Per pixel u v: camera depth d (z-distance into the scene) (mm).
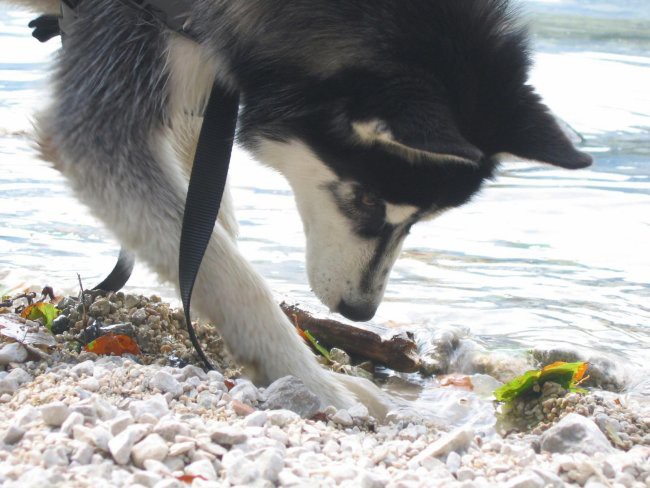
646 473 3258
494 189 8000
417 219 4531
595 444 3564
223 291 4215
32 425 3092
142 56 4363
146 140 4371
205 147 4250
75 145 4297
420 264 6426
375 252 4609
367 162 4297
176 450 2916
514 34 4402
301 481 2830
